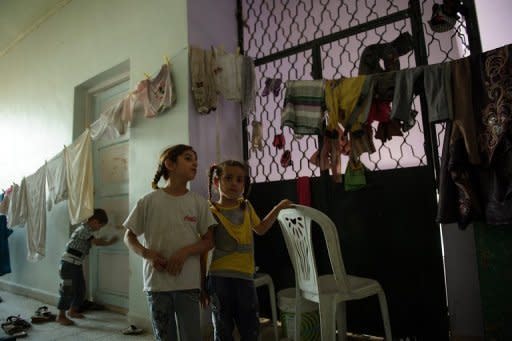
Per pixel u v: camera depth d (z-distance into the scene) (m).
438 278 2.04
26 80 4.28
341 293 1.72
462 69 1.78
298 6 2.95
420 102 2.19
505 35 2.12
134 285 2.62
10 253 4.27
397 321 2.14
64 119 3.61
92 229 2.89
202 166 2.51
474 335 2.14
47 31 3.98
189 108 2.46
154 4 2.81
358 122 2.06
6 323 2.66
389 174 2.24
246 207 1.67
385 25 2.38
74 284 2.81
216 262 1.56
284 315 2.19
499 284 1.73
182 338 1.40
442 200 1.80
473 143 1.69
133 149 2.80
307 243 1.81
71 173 3.01
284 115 2.17
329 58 2.68
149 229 1.45
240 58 2.58
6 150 4.65
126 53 2.99
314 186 2.51
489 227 1.77
